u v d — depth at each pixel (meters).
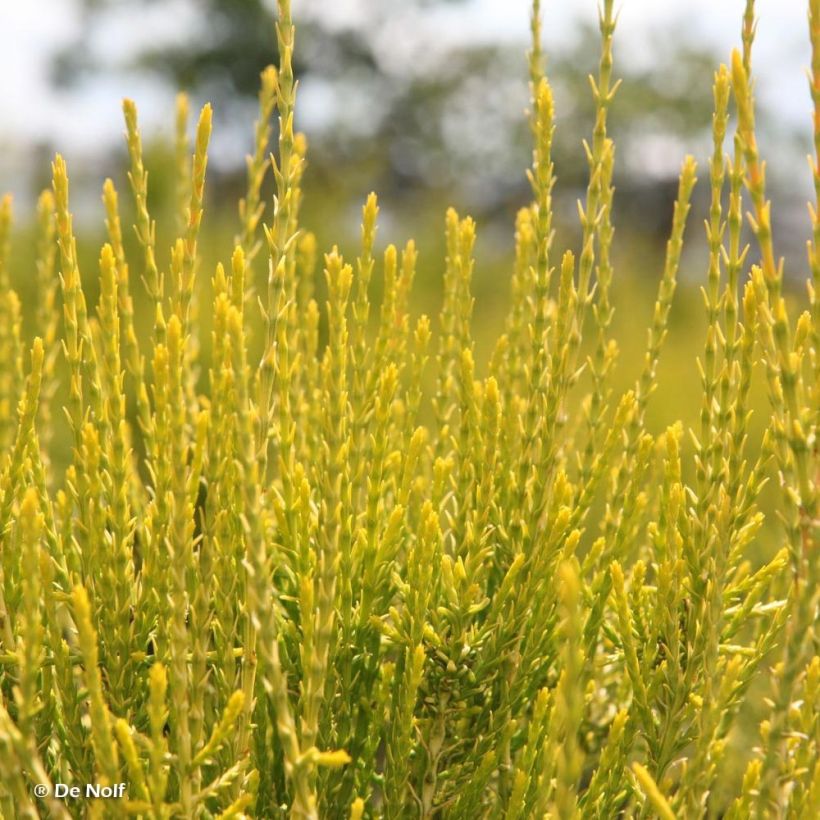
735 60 0.77
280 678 0.77
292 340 0.85
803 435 0.77
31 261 1.69
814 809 0.78
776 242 6.20
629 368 1.62
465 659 0.82
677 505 0.81
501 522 0.83
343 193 2.46
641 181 9.98
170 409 0.78
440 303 1.96
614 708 0.85
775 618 0.81
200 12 10.57
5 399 0.82
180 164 0.85
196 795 0.78
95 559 0.81
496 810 0.83
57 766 0.82
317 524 0.81
